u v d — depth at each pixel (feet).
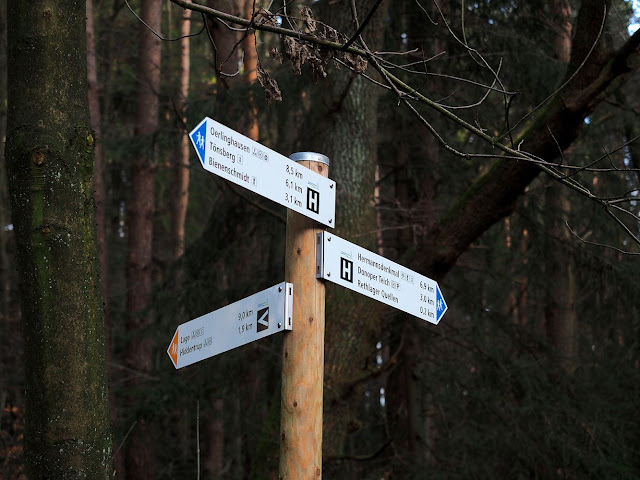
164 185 52.85
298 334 9.39
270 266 29.19
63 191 9.04
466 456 26.86
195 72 53.78
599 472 24.54
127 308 35.83
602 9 18.33
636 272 25.14
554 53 30.48
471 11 28.17
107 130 40.24
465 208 21.04
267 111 26.11
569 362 32.55
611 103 22.40
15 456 28.50
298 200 9.55
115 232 53.47
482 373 27.48
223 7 24.36
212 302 28.81
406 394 32.42
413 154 32.14
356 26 10.42
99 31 45.91
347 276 9.90
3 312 37.35
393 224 30.99
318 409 9.36
